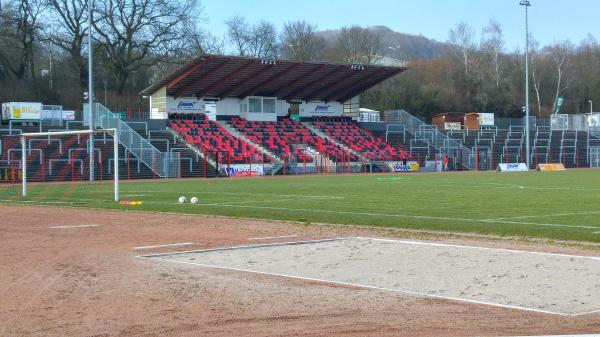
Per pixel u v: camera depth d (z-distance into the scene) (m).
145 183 44.38
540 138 80.06
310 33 105.44
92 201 27.77
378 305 9.08
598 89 115.56
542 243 14.64
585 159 77.12
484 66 112.38
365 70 66.06
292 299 9.44
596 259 12.30
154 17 75.06
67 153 51.44
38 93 74.56
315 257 13.05
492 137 78.06
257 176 56.88
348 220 19.58
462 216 20.34
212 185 40.84
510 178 47.41
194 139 60.94
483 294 9.73
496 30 114.50
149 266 12.05
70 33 73.94
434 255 13.11
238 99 68.38
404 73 106.44
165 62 78.25
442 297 9.55
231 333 7.70
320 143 67.75
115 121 55.06
